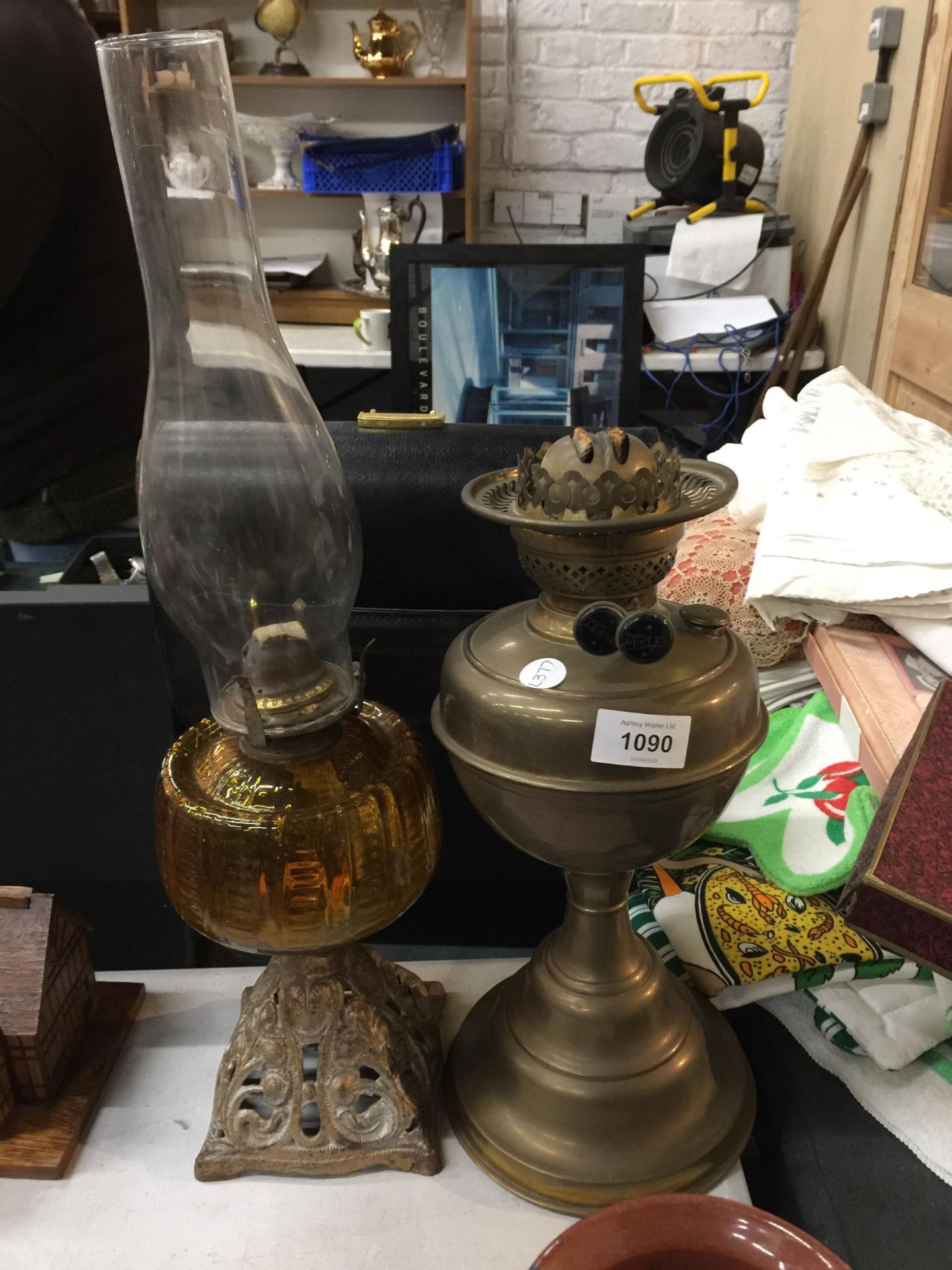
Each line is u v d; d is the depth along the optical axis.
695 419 2.12
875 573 0.82
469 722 0.52
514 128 2.43
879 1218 0.59
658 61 2.35
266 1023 0.60
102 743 0.85
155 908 0.94
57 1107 0.62
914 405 1.63
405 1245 0.55
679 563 0.95
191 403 0.55
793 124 2.31
